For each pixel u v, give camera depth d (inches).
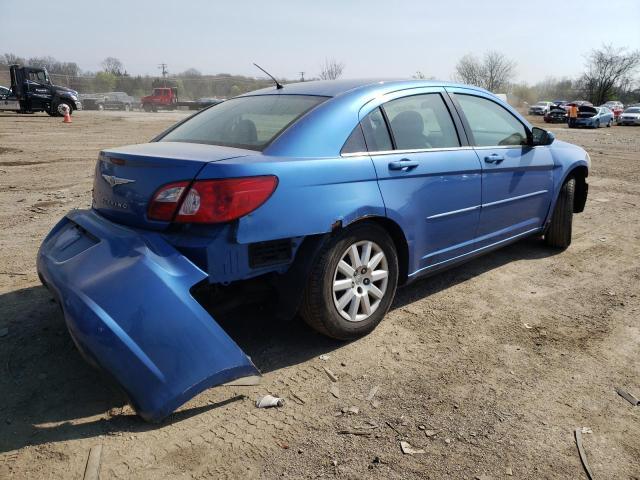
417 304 164.7
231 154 118.6
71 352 130.3
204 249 109.7
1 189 332.8
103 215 129.7
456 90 168.9
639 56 2586.1
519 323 152.3
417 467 94.3
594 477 92.4
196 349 102.2
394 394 116.3
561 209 212.4
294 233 117.7
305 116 130.2
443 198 152.6
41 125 869.2
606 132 1075.9
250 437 101.7
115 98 2117.4
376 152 136.8
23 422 104.0
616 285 182.4
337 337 134.5
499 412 110.3
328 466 94.3
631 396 116.9
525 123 193.3
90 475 90.7
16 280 176.7
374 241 135.8
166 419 106.3
